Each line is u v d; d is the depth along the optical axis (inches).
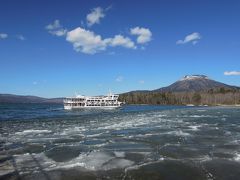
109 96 7706.7
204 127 1893.5
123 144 1245.1
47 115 4003.4
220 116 3068.4
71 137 1477.6
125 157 981.8
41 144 1261.1
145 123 2263.8
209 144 1229.1
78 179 736.3
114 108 7396.7
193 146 1184.2
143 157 981.2
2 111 5472.4
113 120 2672.2
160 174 783.1
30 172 797.9
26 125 2271.2
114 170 815.1
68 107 7249.0
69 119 2945.4
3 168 839.1
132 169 826.2
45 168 838.5
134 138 1418.6
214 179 748.6
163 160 934.4
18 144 1267.2
